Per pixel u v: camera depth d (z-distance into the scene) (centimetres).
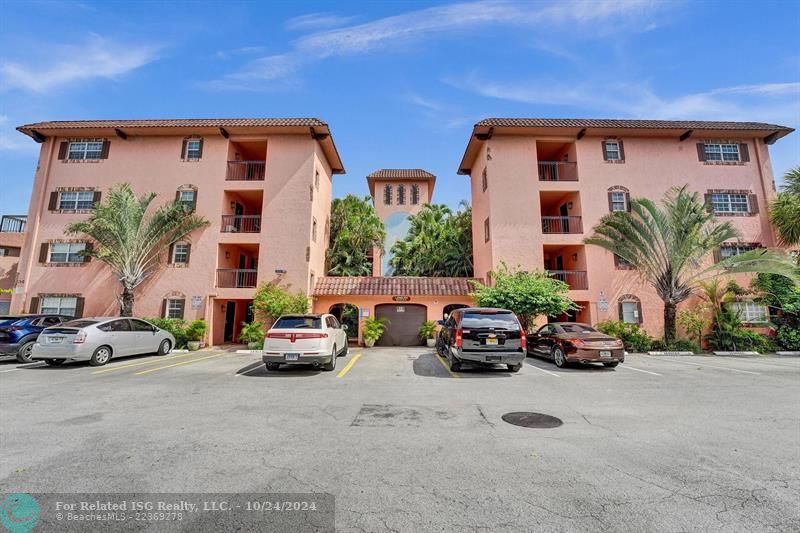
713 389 829
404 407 665
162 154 1948
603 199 1922
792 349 1669
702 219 1566
